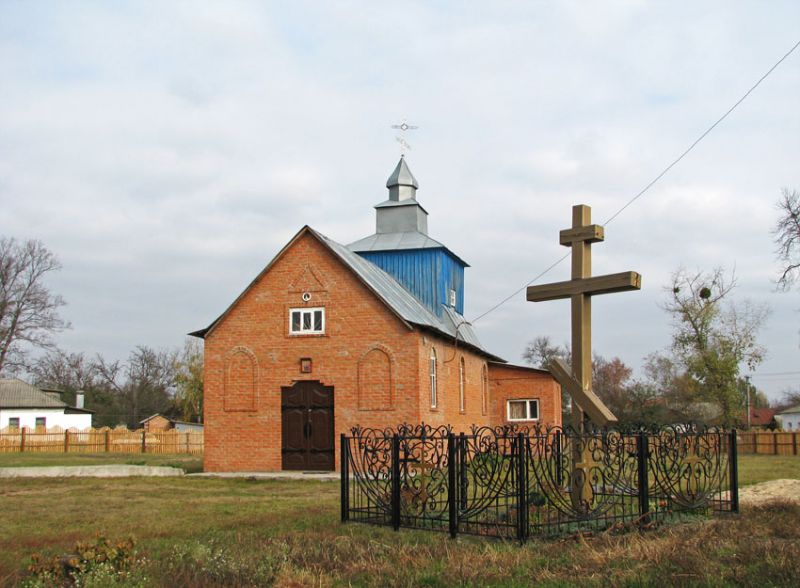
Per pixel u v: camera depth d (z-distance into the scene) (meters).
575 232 13.33
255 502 17.44
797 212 39.94
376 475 12.59
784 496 16.14
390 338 25.75
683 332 51.47
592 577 8.61
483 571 9.02
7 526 14.12
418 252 34.22
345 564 9.70
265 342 26.69
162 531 13.02
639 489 11.84
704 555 9.50
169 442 45.38
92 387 88.88
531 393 37.88
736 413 50.44
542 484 11.49
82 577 8.83
